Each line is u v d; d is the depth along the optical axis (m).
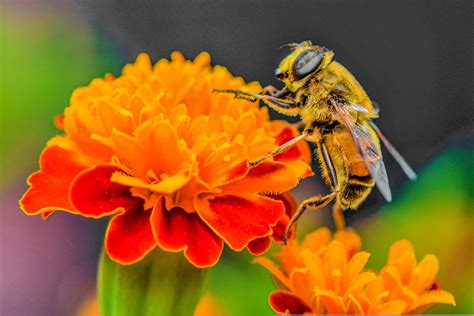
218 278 0.13
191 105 0.11
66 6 0.15
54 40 0.15
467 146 0.15
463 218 0.14
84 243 0.15
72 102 0.11
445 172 0.15
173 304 0.11
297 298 0.11
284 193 0.12
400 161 0.12
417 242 0.14
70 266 0.15
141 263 0.11
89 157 0.11
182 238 0.10
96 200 0.10
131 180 0.10
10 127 0.15
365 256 0.11
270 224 0.11
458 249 0.14
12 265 0.15
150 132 0.10
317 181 0.15
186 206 0.11
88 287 0.15
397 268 0.11
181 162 0.11
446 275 0.13
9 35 0.15
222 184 0.11
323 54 0.12
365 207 0.14
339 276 0.11
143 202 0.11
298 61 0.12
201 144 0.11
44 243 0.15
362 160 0.12
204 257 0.10
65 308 0.14
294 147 0.12
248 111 0.11
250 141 0.11
